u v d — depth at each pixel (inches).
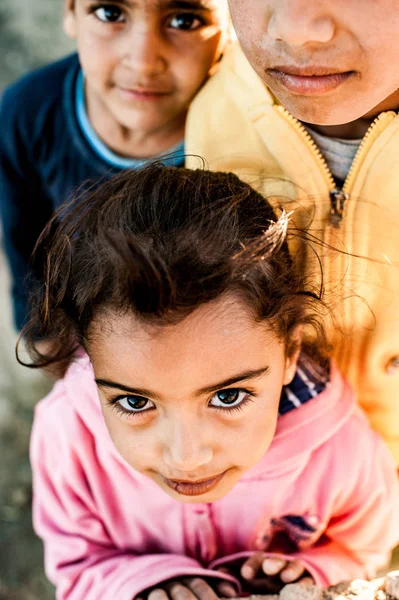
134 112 61.9
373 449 52.0
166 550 53.8
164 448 41.5
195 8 56.5
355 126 47.0
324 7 37.0
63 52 128.4
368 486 51.8
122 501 52.5
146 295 36.9
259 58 41.3
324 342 50.2
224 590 49.0
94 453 51.7
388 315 53.0
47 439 53.4
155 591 47.8
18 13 133.3
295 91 40.8
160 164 46.6
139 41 57.1
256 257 39.9
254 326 39.9
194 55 59.1
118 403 41.6
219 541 53.2
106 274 39.5
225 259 38.9
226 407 40.8
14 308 78.9
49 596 82.8
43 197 75.2
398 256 50.6
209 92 53.2
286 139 47.9
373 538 53.9
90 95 65.7
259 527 51.9
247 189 44.3
